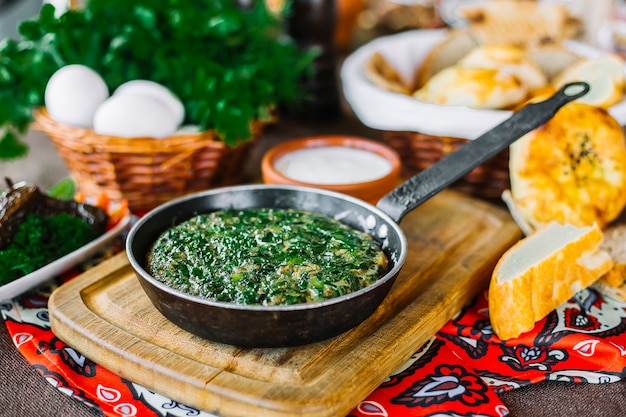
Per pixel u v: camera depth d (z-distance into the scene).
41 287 0.59
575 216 0.61
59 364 0.52
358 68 0.78
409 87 0.84
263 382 0.49
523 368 0.53
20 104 0.71
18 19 1.05
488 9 0.85
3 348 0.55
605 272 0.57
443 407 0.49
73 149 0.67
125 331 0.52
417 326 0.53
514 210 0.64
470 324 0.57
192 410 0.49
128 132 0.66
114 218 0.65
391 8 1.12
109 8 0.72
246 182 0.74
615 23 0.93
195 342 0.52
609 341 0.54
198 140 0.67
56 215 0.61
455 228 0.65
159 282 0.49
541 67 0.80
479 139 0.59
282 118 0.91
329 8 0.85
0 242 0.58
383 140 0.78
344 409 0.48
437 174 0.58
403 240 0.53
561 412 0.50
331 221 0.57
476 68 0.74
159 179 0.68
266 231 0.54
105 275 0.57
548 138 0.62
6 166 0.79
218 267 0.51
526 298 0.54
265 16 0.77
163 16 0.72
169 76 0.71
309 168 0.66
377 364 0.50
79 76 0.68
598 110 0.64
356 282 0.51
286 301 0.49
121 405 0.49
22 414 0.50
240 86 0.69
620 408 0.51
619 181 0.62
